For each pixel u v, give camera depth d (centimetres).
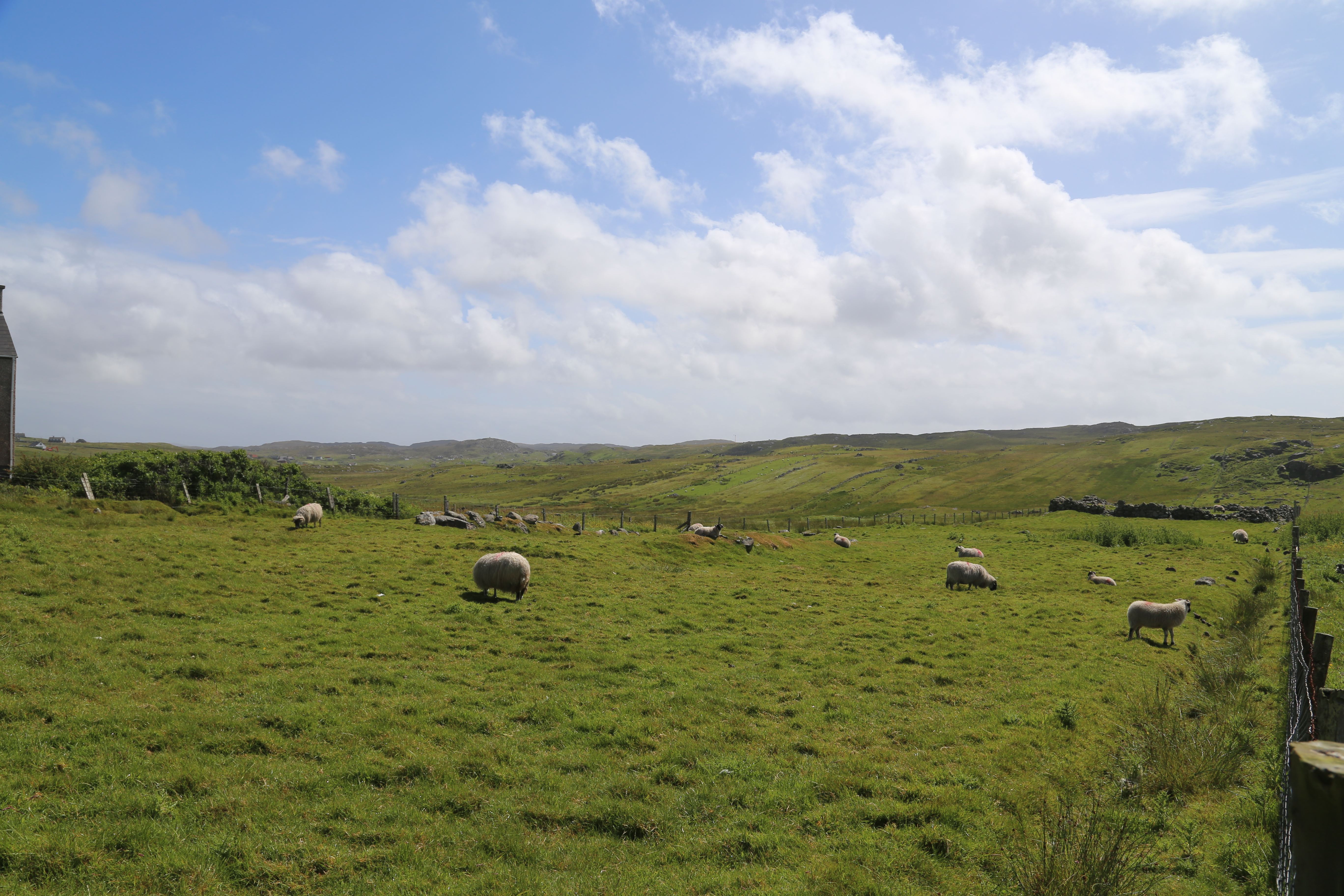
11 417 4047
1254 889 786
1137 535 5547
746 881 870
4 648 1481
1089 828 893
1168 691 1636
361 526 3888
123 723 1180
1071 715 1494
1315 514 7881
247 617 1967
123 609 1881
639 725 1380
